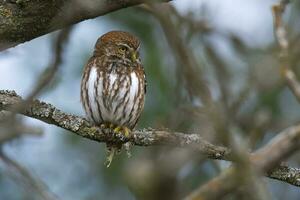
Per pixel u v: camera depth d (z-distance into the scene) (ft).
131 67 37.06
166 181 17.06
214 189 16.69
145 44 45.80
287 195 46.29
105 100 36.27
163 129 29.91
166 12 16.78
